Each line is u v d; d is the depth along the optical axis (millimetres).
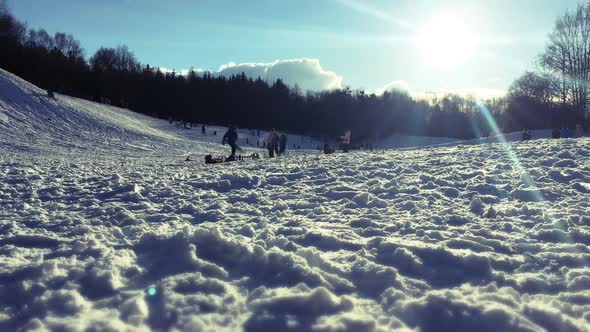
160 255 4129
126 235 4973
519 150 12773
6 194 7883
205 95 109938
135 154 31078
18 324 2951
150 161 21469
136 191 7941
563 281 3701
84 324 2887
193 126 67938
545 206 6383
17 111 38000
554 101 56312
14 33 85438
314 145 85188
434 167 10500
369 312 3199
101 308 3137
